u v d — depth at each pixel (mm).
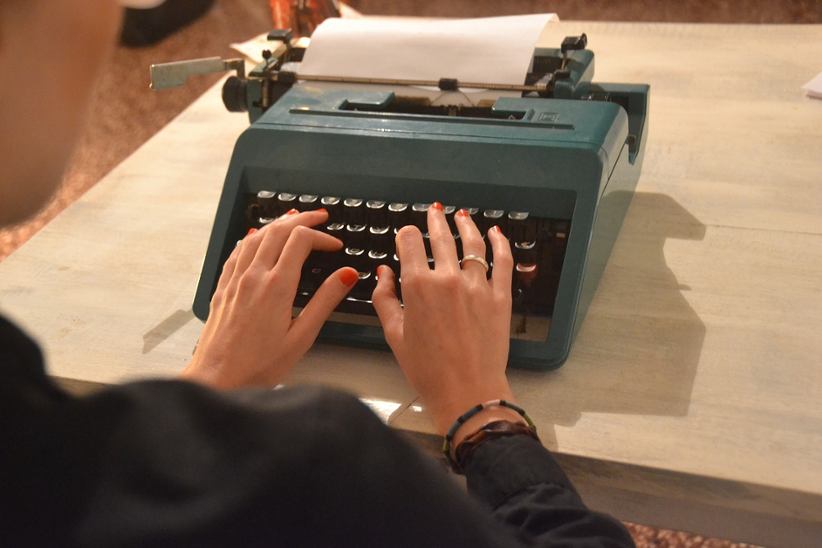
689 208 1341
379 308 1026
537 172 1108
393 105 1357
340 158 1185
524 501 770
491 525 540
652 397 1005
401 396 1037
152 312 1212
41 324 1198
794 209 1313
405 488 494
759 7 3662
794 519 1005
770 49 1834
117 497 439
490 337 941
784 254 1216
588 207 1085
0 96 442
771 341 1067
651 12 3727
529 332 1113
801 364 1029
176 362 1118
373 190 1176
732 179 1405
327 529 463
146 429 460
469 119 1200
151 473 448
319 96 1313
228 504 444
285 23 1923
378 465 486
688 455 927
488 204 1135
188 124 1712
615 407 997
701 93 1688
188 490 447
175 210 1435
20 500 434
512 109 1226
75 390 1118
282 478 454
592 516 744
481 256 1013
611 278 1198
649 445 943
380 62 1400
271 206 1223
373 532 476
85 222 1416
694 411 981
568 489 794
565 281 1062
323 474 463
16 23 431
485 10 3867
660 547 1886
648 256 1236
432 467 526
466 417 876
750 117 1586
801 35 1883
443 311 935
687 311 1127
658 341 1083
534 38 1366
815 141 1488
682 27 1984
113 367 1115
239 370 960
